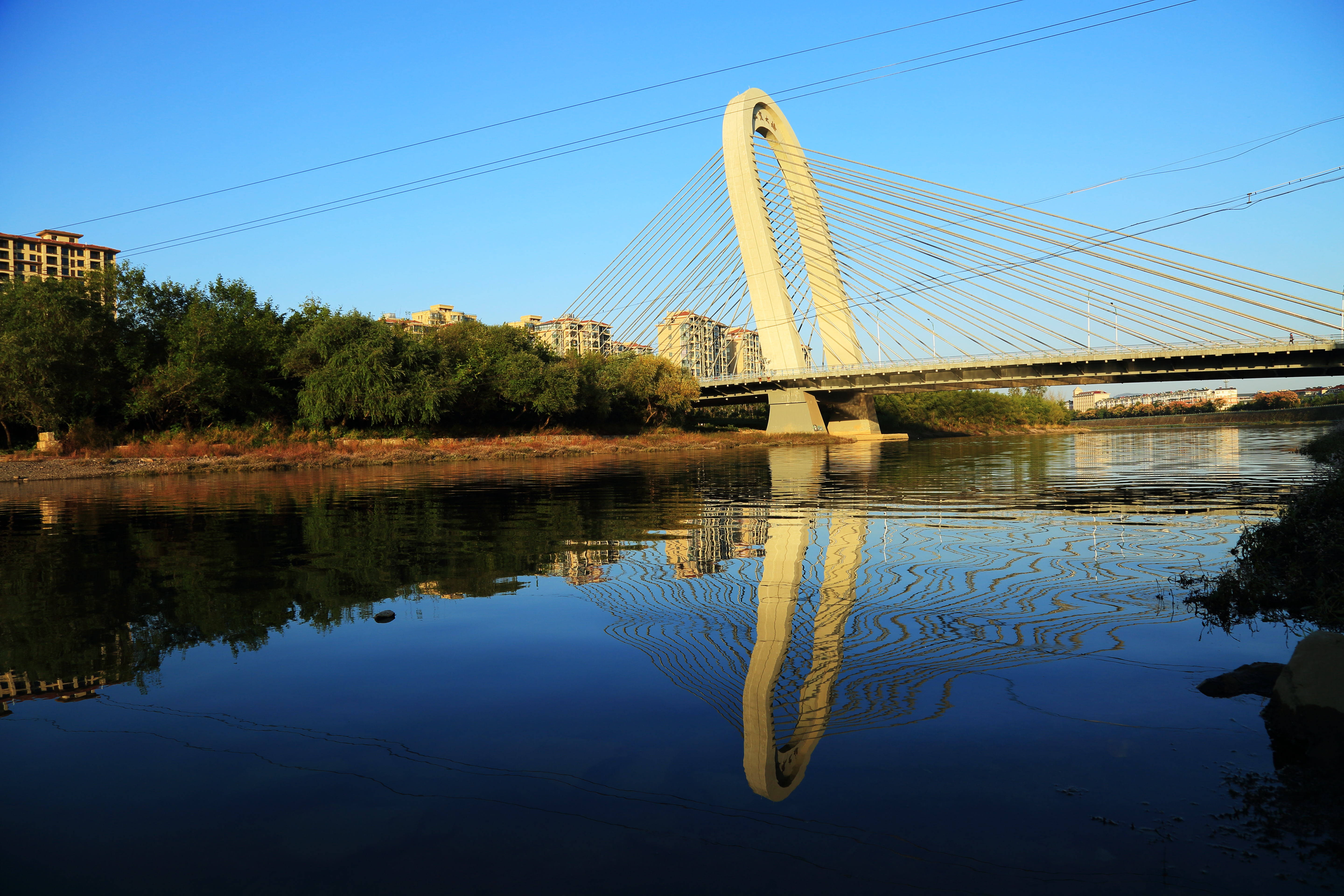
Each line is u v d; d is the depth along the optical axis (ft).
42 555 38.34
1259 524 42.70
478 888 10.43
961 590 27.99
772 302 271.90
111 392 158.71
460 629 23.82
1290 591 25.07
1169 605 25.43
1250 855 10.78
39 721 16.75
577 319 304.30
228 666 20.39
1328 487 46.29
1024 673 18.81
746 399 326.24
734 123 263.08
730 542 40.47
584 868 10.82
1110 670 18.94
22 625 24.71
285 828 12.22
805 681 18.57
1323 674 15.42
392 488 83.92
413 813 12.59
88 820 12.57
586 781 13.50
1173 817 11.90
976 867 10.65
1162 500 59.21
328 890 10.43
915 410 405.39
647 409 275.18
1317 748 14.28
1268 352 186.70
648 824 12.07
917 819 12.01
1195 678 18.31
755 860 10.94
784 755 14.35
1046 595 26.96
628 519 51.80
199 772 14.24
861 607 25.67
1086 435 389.19
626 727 15.93
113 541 43.39
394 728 16.08
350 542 42.06
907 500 62.39
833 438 278.26
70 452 136.98
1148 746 14.48
